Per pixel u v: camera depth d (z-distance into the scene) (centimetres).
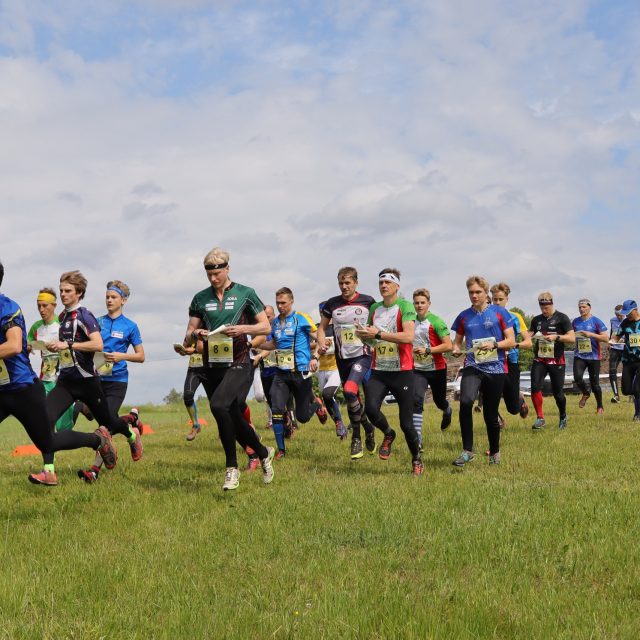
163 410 2627
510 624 391
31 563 512
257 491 765
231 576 485
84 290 834
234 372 743
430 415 1816
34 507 727
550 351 1330
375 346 858
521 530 566
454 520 597
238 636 383
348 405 955
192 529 608
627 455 975
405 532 573
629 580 456
